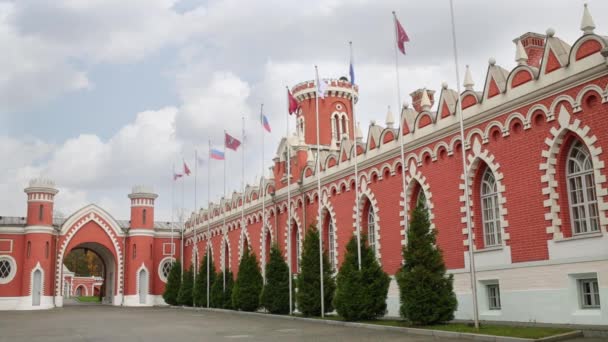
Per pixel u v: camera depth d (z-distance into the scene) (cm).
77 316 5394
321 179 5031
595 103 2672
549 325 2712
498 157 3198
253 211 6506
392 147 4100
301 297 4294
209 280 6831
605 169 2616
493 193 3294
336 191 4809
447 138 3584
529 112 3008
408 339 2527
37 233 7812
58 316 5475
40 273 7775
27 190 7931
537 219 2939
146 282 8725
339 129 6731
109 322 4384
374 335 2786
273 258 4984
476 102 3359
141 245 8769
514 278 3044
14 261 7794
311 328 3347
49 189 7988
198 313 5631
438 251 3122
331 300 4247
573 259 2733
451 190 3538
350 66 4106
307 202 5331
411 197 3928
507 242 3109
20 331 3681
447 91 3622
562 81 2811
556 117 2859
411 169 3906
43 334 3416
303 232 5309
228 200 7350
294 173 5594
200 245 8350
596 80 2662
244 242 6719
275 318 4428
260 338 2828
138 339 2938
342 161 4734
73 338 3097
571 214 2828
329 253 4953
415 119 3884
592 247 2658
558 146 2867
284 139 5878
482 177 3381
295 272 5500
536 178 2958
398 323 3216
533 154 2981
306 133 6769
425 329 2791
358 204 4431
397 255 4000
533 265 2936
